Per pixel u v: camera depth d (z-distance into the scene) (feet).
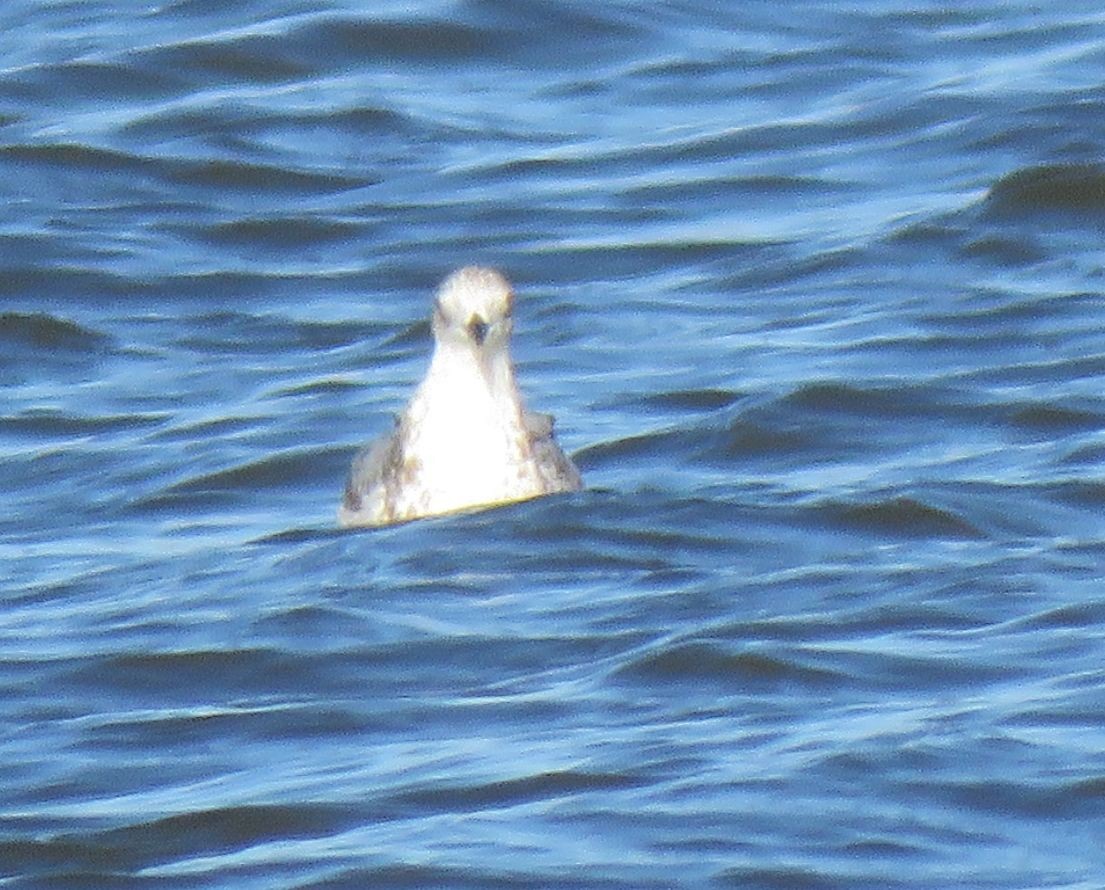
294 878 37.17
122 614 48.75
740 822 38.32
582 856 37.42
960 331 66.13
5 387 65.62
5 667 46.19
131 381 65.72
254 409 62.64
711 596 48.24
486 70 89.56
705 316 69.05
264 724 43.24
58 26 92.84
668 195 78.89
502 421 52.29
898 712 42.24
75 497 57.31
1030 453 56.54
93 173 81.20
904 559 50.03
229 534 53.93
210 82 88.02
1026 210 74.33
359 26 90.22
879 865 37.06
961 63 88.94
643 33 91.30
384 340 68.33
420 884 36.70
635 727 42.16
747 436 58.29
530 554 50.52
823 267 72.13
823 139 82.94
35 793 40.88
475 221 77.36
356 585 49.37
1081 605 46.75
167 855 38.34
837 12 93.30
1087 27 91.40
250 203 79.82
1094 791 38.91
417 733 42.60
